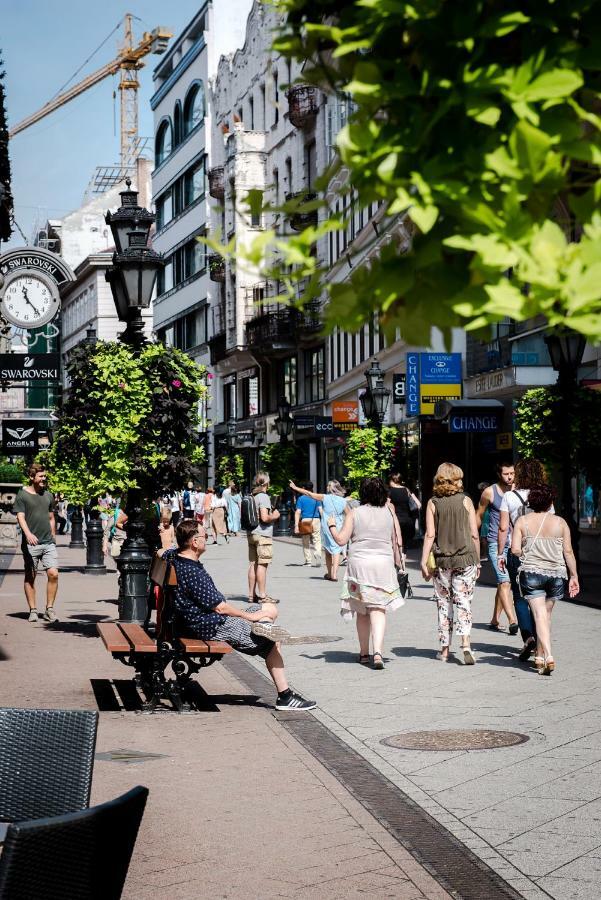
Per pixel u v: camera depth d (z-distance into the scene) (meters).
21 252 47.62
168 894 5.32
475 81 2.16
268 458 53.38
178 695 10.27
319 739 8.97
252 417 71.44
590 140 2.17
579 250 2.12
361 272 2.30
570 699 10.30
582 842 6.12
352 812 6.76
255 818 6.64
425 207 2.14
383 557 12.54
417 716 9.77
